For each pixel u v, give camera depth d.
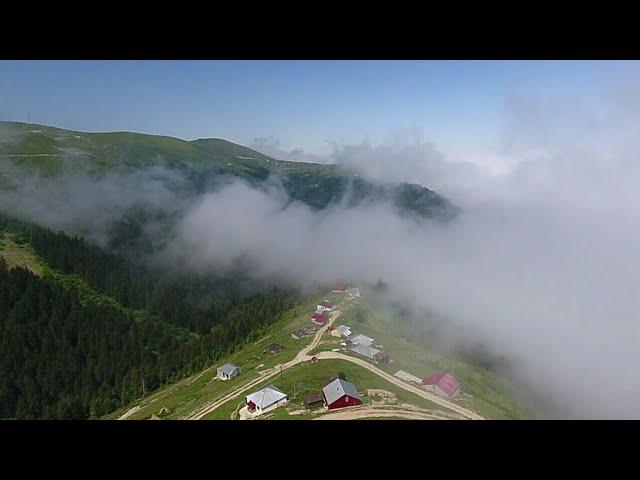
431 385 54.59
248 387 59.69
